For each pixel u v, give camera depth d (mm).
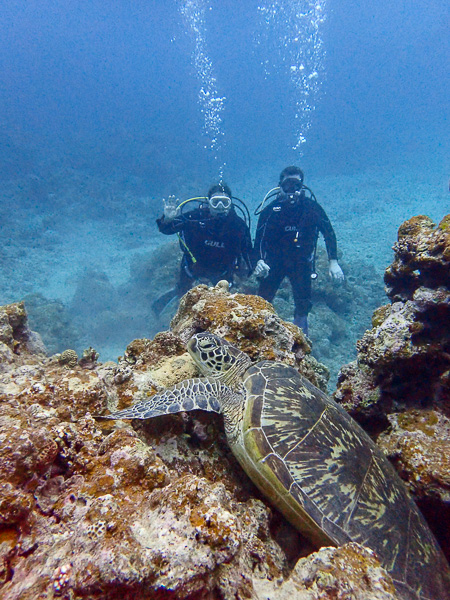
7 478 650
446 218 1291
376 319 1577
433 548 956
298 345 1585
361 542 889
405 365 1282
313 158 18062
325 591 622
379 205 8305
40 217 7949
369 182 11203
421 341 1263
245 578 656
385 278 1575
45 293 4926
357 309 3920
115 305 4465
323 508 928
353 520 919
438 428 1189
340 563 660
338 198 9695
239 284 3738
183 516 634
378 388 1392
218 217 2768
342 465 1002
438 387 1271
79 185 9398
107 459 778
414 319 1274
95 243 7059
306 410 1091
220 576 625
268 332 1463
